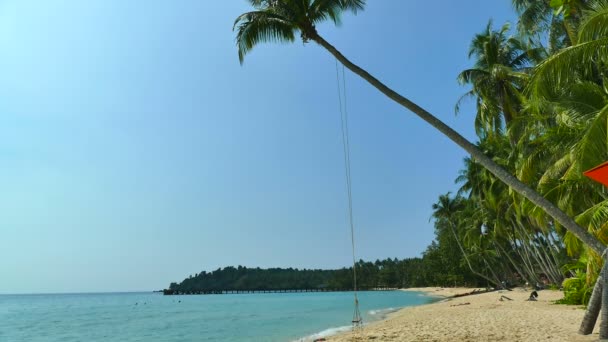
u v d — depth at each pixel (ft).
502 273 252.21
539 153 67.21
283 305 223.10
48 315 194.08
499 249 208.95
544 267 167.84
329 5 43.32
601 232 43.78
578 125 49.24
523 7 73.36
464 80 93.66
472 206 201.05
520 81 86.63
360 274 513.45
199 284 626.64
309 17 42.73
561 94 49.39
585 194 59.98
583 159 36.83
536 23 71.05
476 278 286.87
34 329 123.44
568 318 62.03
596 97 48.47
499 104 90.79
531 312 75.61
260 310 182.09
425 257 357.61
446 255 294.87
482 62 96.37
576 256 110.22
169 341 84.89
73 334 107.86
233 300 323.98
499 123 91.86
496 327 57.77
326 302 246.27
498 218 154.92
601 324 33.71
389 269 490.08
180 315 168.45
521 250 191.31
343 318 124.06
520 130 81.61
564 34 66.49
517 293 156.04
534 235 165.27
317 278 567.18
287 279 569.64
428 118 38.68
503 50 93.15
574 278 86.69
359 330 73.92
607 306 33.60
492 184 125.90
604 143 35.70
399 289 474.90
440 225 290.56
